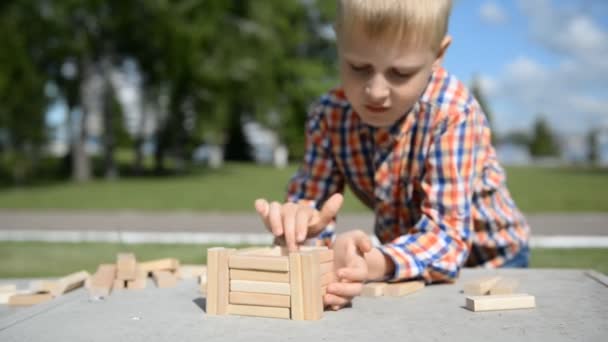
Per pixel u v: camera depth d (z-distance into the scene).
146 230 6.43
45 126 16.23
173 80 17.88
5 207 9.42
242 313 1.42
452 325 1.31
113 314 1.46
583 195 10.50
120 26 16.56
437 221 1.82
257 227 6.65
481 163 1.98
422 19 1.52
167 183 15.42
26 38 15.06
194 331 1.28
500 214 2.19
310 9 28.88
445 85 1.90
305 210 1.61
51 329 1.32
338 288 1.44
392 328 1.29
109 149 18.03
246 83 19.50
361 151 2.07
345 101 2.08
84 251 4.73
